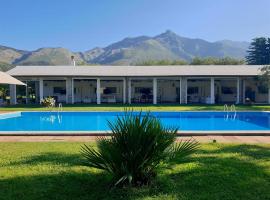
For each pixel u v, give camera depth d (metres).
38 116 23.06
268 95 34.16
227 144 9.94
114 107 27.73
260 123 19.86
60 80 37.50
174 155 5.65
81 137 11.88
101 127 18.19
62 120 21.31
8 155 8.27
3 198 5.09
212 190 5.37
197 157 7.82
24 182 5.91
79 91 38.38
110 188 5.45
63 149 9.13
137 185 5.52
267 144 9.98
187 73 32.88
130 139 5.37
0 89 39.25
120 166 5.39
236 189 5.40
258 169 6.67
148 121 5.62
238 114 23.27
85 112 23.53
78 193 5.33
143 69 35.22
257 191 5.30
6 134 12.23
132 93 38.53
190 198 5.00
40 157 8.00
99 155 5.48
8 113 21.83
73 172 6.55
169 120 21.38
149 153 5.48
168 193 5.23
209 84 38.16
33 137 11.92
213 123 19.97
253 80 36.94
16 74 32.62
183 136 12.03
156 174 5.83
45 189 5.52
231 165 7.03
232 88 38.19
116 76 32.53
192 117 22.98
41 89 33.53
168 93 38.62
